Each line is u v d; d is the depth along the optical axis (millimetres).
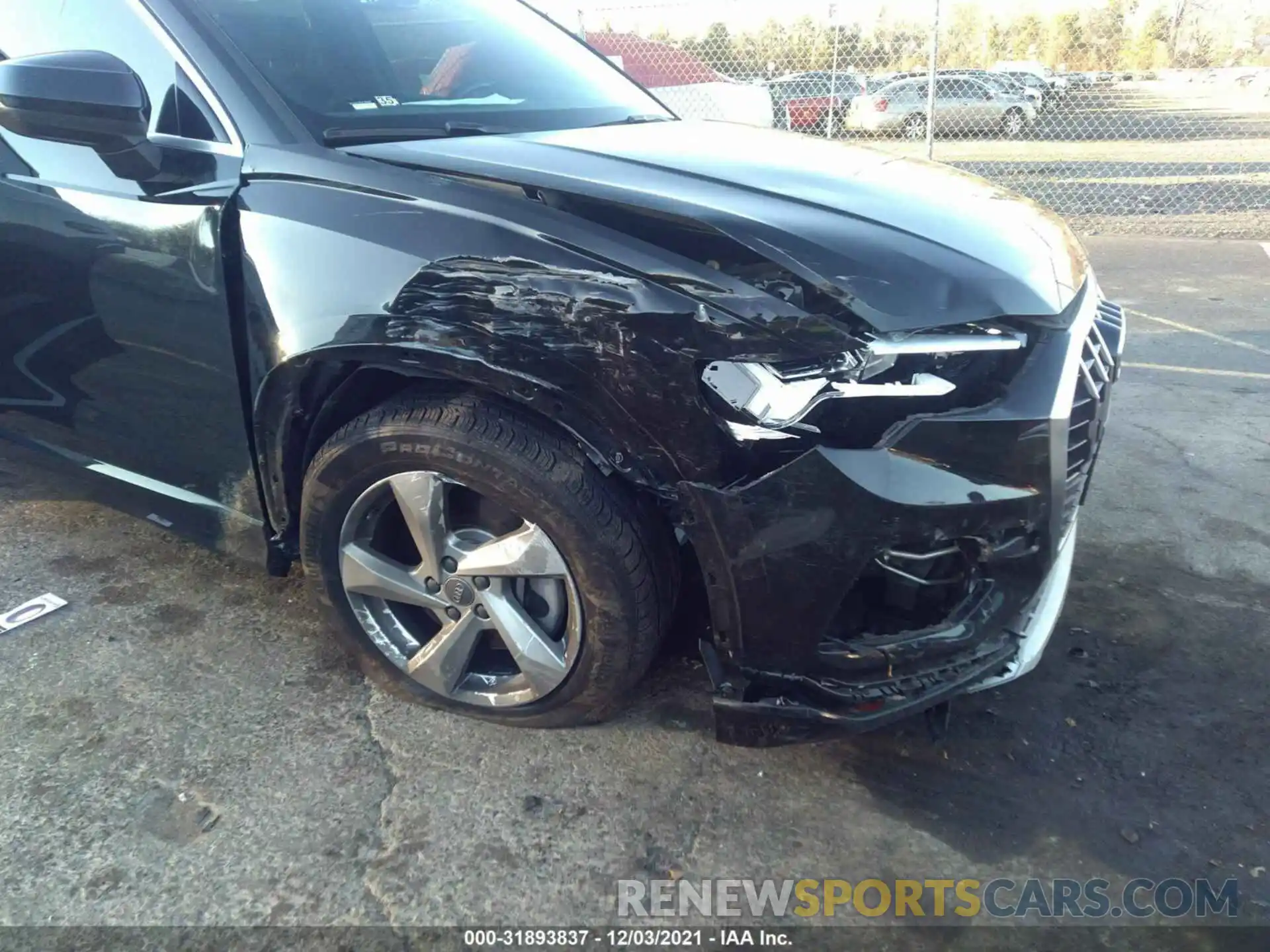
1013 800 2135
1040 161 13117
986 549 1851
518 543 1998
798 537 1788
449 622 2174
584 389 1815
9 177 2465
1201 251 7801
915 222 2000
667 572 2016
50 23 2510
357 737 2275
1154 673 2559
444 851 1977
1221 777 2207
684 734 2295
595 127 2656
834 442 1765
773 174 2158
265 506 2359
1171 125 13977
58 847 1967
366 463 2064
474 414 1949
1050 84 14211
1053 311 1908
